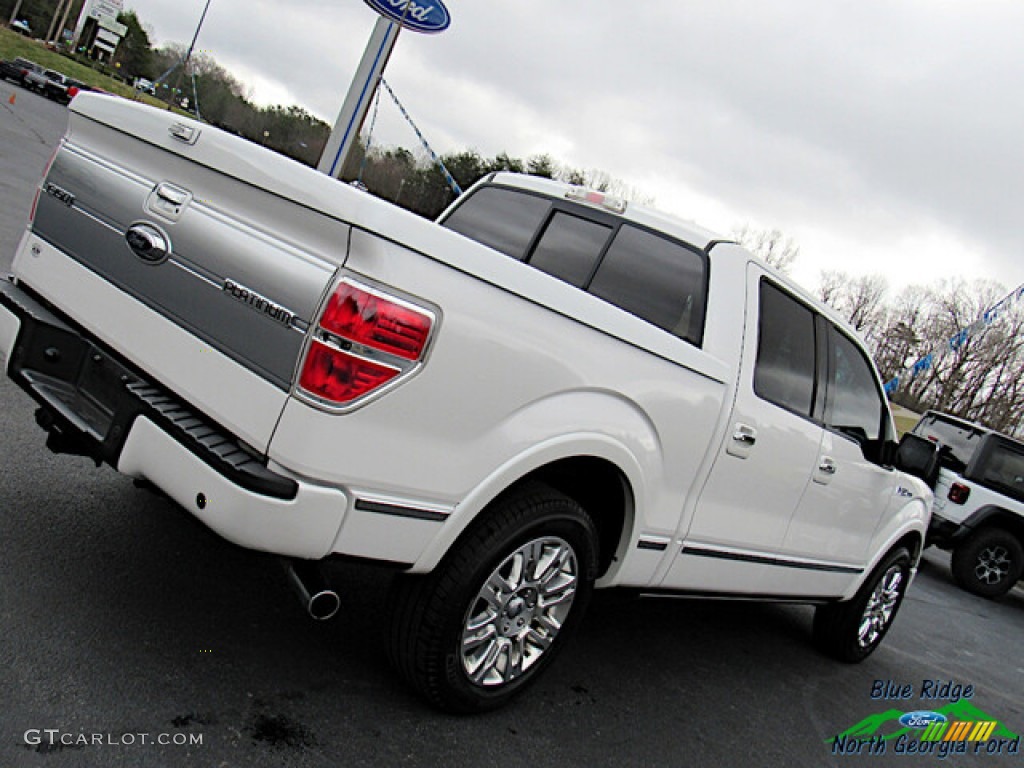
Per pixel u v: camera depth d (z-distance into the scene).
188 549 3.48
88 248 2.78
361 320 2.15
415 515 2.40
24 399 4.54
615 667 3.86
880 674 5.17
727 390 3.34
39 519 3.33
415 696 2.89
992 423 41.81
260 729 2.46
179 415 2.35
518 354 2.49
